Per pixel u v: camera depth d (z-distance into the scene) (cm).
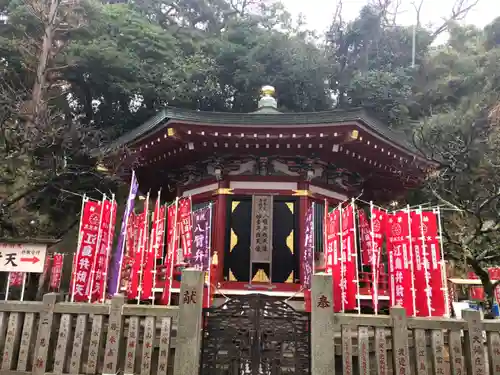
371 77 3372
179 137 1140
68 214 2228
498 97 2575
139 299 917
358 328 632
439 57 3847
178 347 618
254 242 1162
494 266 1495
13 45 2239
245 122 1109
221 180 1235
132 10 3391
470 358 604
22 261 801
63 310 671
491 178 1861
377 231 850
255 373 629
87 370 637
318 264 1092
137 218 1090
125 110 3025
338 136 1108
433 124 2723
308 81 3291
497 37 3966
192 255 1013
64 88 2653
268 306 663
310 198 1214
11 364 657
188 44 3609
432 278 793
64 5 2228
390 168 1371
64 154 1556
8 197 1459
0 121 1420
